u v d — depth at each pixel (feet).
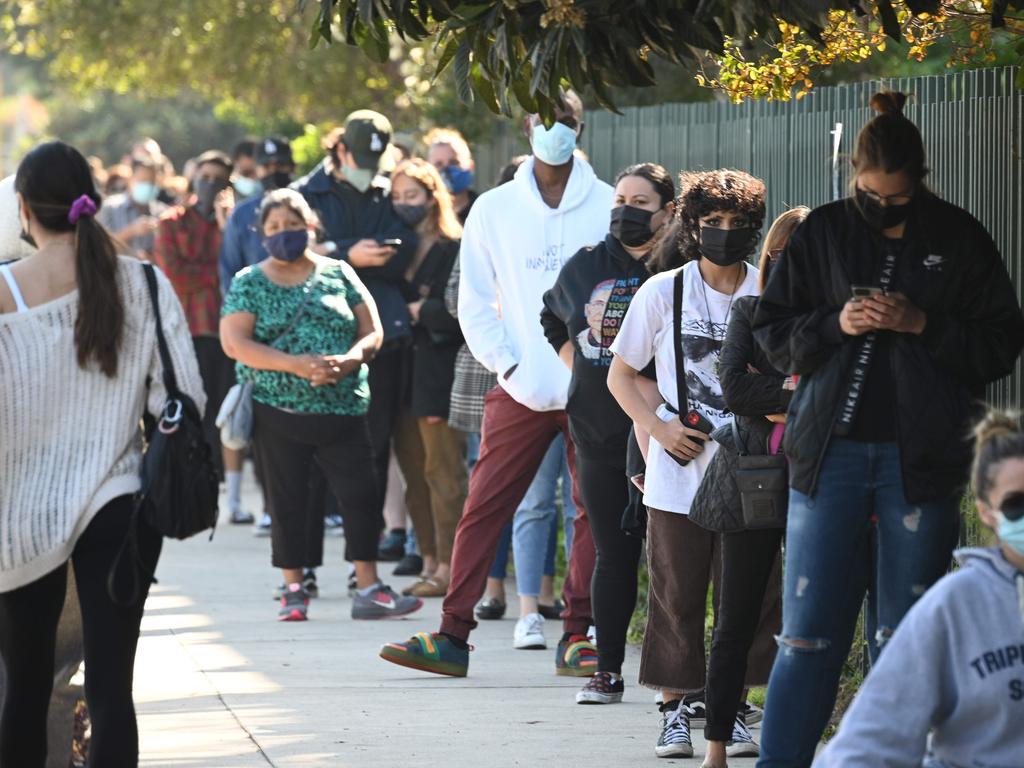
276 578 104.63
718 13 46.19
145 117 401.29
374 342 89.15
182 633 85.66
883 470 44.80
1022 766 33.35
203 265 130.72
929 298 44.65
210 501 46.78
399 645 73.31
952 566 62.03
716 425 57.47
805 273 46.03
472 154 144.36
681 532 57.88
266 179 122.52
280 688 71.82
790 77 56.08
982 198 61.67
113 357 46.19
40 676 47.39
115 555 46.03
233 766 57.93
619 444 66.39
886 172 44.14
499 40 46.70
